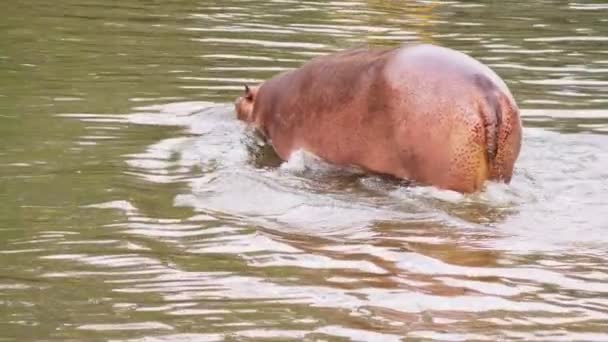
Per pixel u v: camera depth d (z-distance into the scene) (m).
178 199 16.30
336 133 18.11
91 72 24.83
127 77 24.52
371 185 17.19
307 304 12.48
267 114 19.97
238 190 16.81
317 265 13.79
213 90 23.62
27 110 21.23
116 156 18.44
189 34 29.94
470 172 16.44
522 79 25.70
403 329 11.78
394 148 17.17
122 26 30.78
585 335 11.77
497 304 12.61
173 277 13.27
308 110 18.80
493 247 14.62
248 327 11.80
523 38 31.31
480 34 31.77
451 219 15.72
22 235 14.60
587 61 28.14
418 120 16.75
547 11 36.78
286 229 15.18
